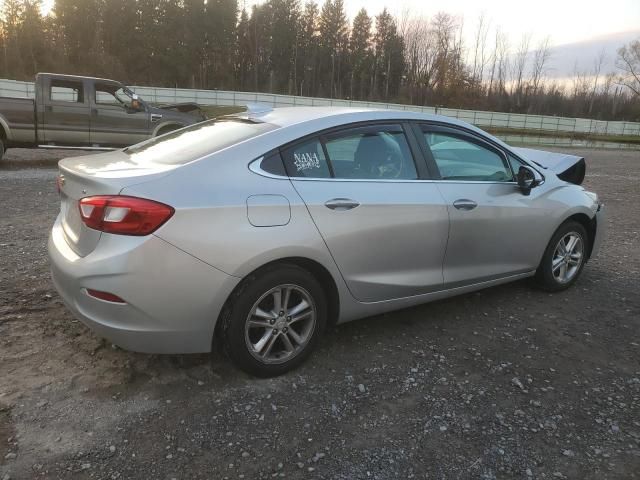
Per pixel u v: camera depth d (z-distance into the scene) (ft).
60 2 226.58
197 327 9.47
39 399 9.48
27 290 14.03
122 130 39.50
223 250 9.32
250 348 10.08
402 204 11.55
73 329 12.05
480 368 11.31
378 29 265.13
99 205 9.05
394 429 9.15
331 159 11.02
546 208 14.62
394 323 13.37
